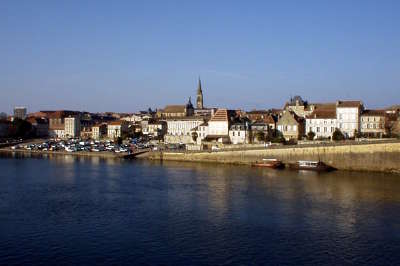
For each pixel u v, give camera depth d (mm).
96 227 88250
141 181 144375
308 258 71875
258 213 98312
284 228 87000
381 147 164500
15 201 112000
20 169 181500
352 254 73625
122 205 107125
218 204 107375
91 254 73625
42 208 104000
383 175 155625
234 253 73938
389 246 77188
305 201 110062
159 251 74875
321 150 177625
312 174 159375
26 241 79938
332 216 95500
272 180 144625
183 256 72688
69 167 189625
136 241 79750
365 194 118562
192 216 96250
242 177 152375
